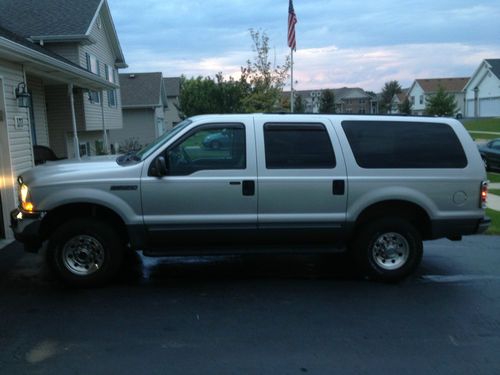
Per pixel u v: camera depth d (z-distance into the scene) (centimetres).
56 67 1074
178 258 675
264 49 2650
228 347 404
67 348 401
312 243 573
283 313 479
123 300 513
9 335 425
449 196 568
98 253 546
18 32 1694
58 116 1739
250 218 545
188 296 527
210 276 598
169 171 536
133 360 380
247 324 452
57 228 550
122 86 4006
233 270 623
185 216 539
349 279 589
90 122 1891
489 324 455
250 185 540
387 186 557
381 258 579
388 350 400
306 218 551
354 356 389
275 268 633
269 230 552
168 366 371
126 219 532
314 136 556
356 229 582
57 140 1745
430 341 418
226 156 546
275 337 424
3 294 529
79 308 490
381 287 560
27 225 528
